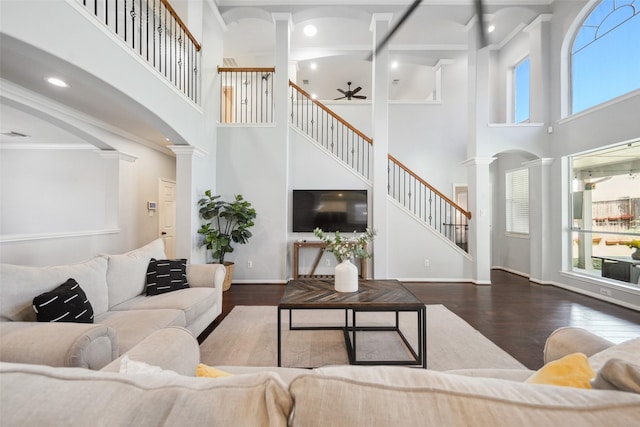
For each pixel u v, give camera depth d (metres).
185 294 2.81
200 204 4.52
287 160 5.26
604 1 4.34
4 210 5.36
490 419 0.52
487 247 5.21
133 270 2.78
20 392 0.59
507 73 6.55
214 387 0.62
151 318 2.20
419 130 6.78
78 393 0.60
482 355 2.54
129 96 2.96
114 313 2.32
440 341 2.81
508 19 5.68
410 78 8.49
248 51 6.91
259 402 0.58
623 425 0.50
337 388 0.57
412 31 6.10
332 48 6.79
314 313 3.60
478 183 5.26
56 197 5.32
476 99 5.29
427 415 0.53
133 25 3.14
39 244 3.46
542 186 5.18
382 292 2.57
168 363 1.18
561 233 4.93
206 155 4.80
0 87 3.01
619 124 4.00
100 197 5.27
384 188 5.27
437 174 6.73
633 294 3.77
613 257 4.20
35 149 5.38
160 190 5.99
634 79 3.93
